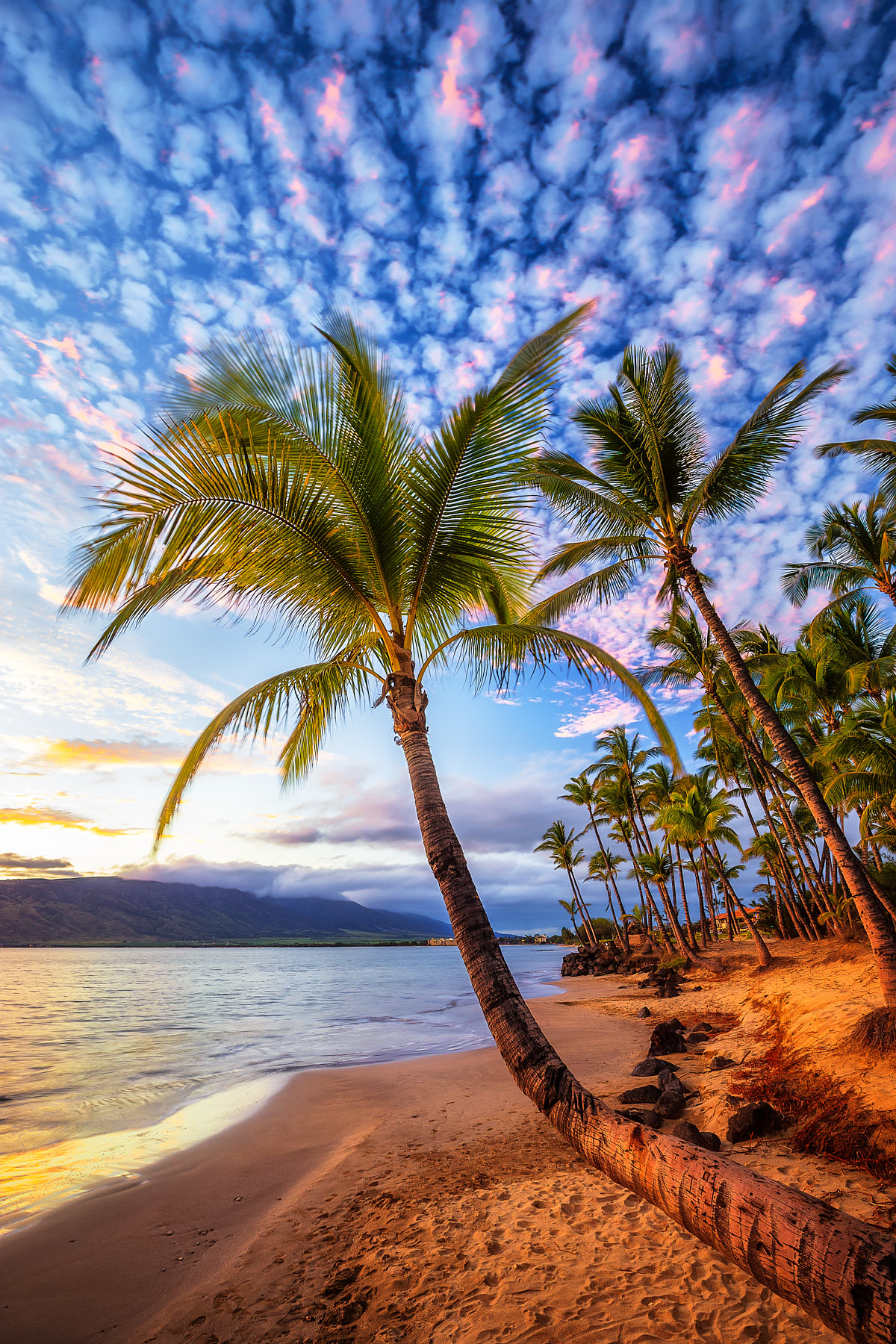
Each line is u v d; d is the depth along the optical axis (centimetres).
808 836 3241
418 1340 345
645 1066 978
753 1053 974
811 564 2048
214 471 469
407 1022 2138
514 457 513
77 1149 805
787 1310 326
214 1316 407
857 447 1566
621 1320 332
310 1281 439
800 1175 500
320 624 608
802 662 2170
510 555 586
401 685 529
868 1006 914
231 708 543
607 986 3128
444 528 553
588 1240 433
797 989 1289
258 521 505
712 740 2691
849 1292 150
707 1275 369
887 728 1457
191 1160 750
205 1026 2097
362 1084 1143
